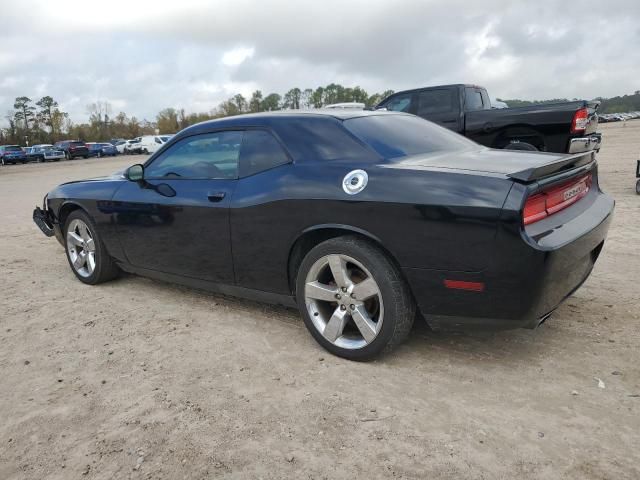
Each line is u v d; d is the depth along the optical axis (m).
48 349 3.53
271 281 3.50
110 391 2.94
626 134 31.00
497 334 3.44
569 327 3.48
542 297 2.63
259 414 2.65
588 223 3.00
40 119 91.75
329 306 3.35
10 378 3.15
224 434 2.50
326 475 2.19
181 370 3.14
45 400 2.88
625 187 8.95
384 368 3.06
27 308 4.34
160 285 4.82
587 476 2.12
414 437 2.41
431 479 2.14
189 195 3.81
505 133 8.69
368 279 2.98
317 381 2.95
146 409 2.74
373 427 2.50
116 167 28.05
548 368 2.98
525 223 2.57
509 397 2.71
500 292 2.63
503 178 2.62
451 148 3.57
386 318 2.95
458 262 2.67
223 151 3.72
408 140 3.44
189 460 2.32
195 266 3.92
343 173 3.08
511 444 2.33
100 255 4.71
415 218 2.75
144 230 4.19
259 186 3.41
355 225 2.95
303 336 3.55
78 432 2.57
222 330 3.71
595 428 2.42
